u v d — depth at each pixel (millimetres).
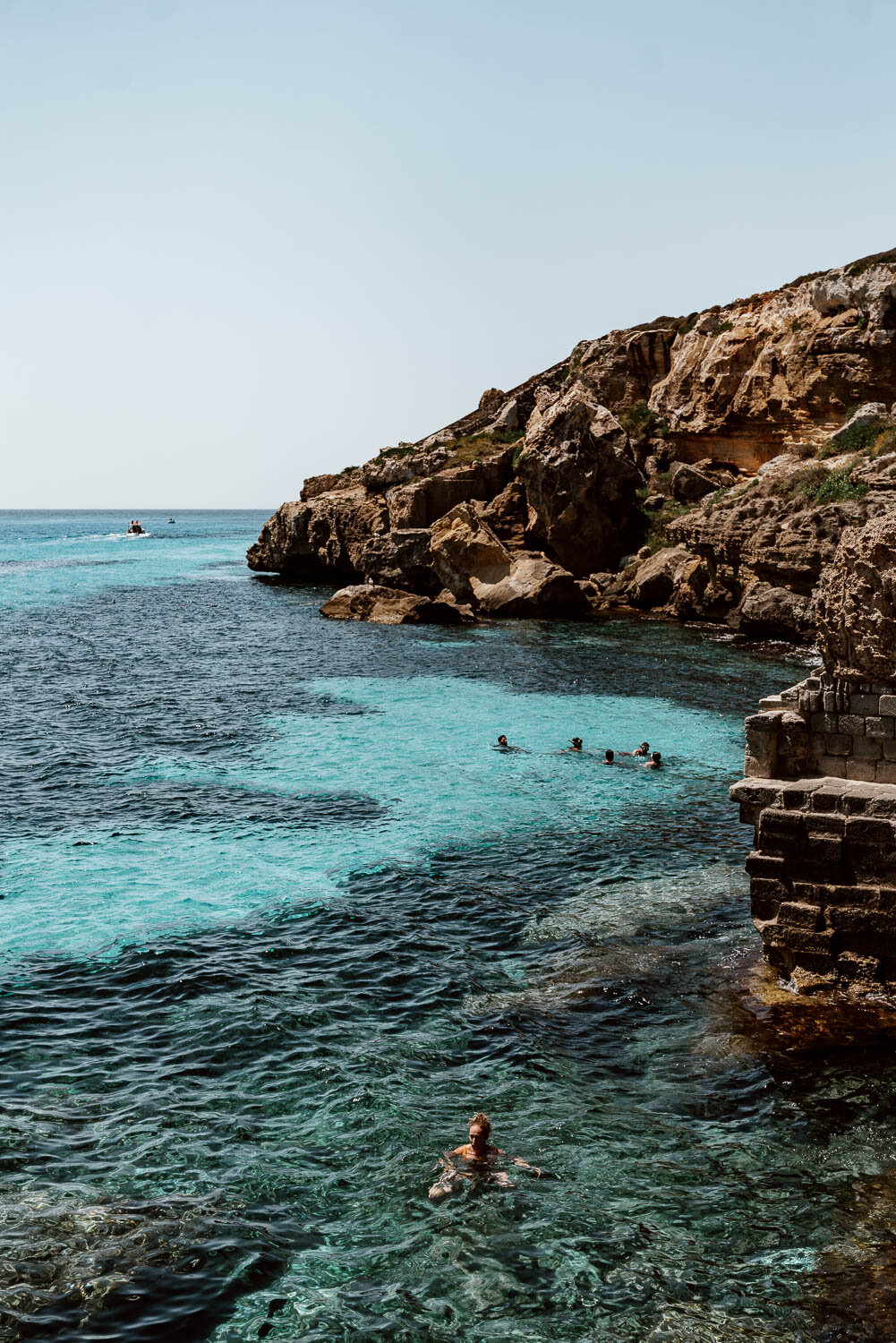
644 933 19781
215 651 55938
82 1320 10234
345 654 54375
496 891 22109
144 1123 13727
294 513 95312
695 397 77875
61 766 32219
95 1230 11531
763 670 47938
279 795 29062
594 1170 12711
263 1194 12266
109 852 24328
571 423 71938
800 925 16391
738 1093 14312
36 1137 13328
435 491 79000
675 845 24828
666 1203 12086
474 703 41531
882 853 15828
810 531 53938
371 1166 12828
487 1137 12969
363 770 31609
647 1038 15961
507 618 67688
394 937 19781
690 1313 10344
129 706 41656
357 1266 11086
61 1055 15500
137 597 84500
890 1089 14273
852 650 16359
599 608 70125
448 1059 15477
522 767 31828
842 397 66688
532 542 75062
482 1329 10211
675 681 45469
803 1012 16078
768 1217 11820
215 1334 10109
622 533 74312
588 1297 10602
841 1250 11242
